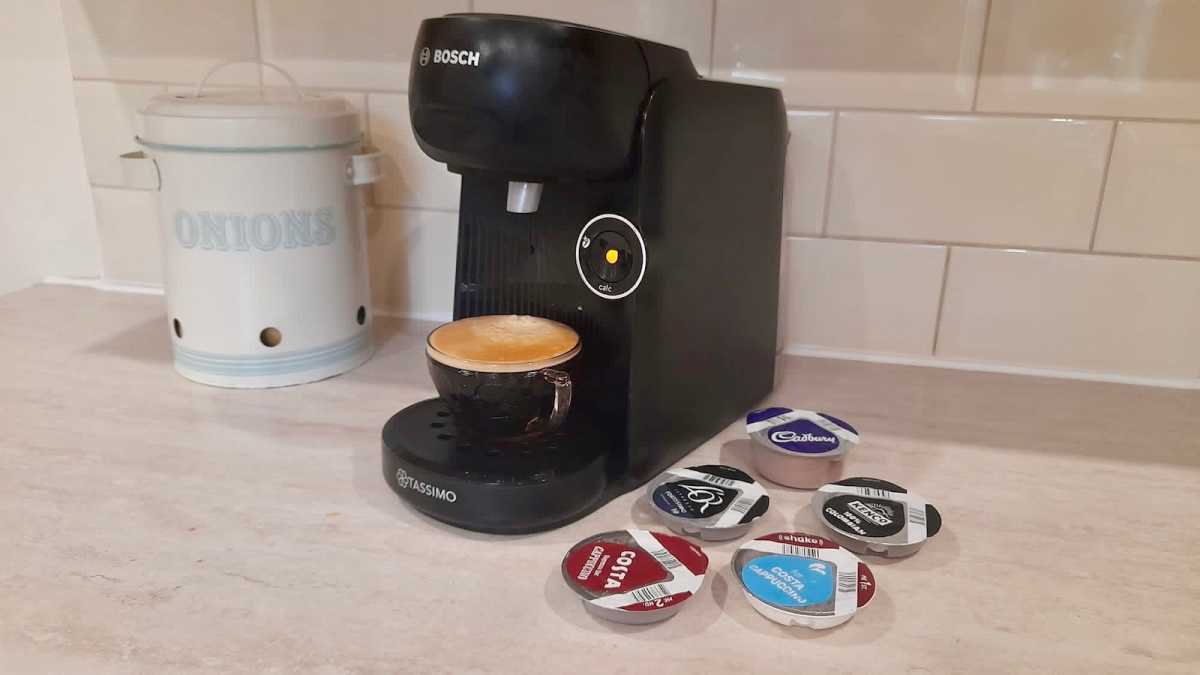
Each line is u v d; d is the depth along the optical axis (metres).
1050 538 0.54
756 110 0.63
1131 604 0.48
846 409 0.72
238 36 0.86
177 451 0.62
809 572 0.48
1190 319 0.76
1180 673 0.43
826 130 0.78
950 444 0.66
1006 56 0.73
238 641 0.44
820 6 0.75
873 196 0.79
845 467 0.62
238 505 0.55
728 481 0.56
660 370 0.57
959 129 0.76
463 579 0.49
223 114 0.65
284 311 0.71
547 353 0.53
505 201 0.59
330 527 0.53
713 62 0.79
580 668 0.42
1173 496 0.59
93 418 0.66
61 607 0.45
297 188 0.69
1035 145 0.75
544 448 0.55
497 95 0.46
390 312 0.92
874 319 0.82
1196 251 0.75
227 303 0.69
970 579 0.49
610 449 0.56
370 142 0.87
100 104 0.91
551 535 0.53
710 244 0.60
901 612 0.47
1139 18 0.71
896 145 0.77
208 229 0.68
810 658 0.43
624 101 0.49
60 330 0.85
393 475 0.54
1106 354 0.79
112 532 0.52
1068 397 0.75
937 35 0.74
